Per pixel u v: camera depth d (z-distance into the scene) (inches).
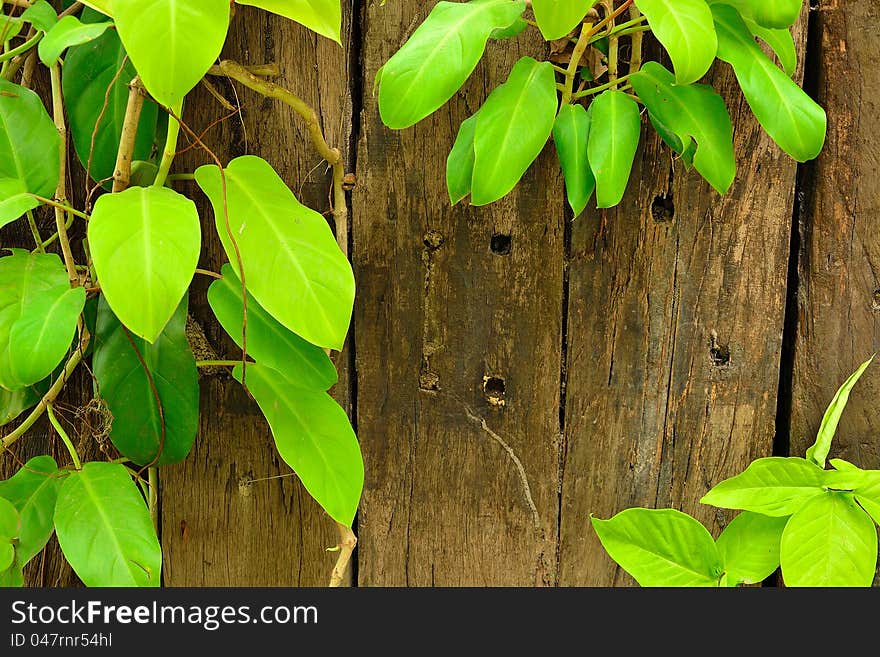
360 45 75.8
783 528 75.2
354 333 77.6
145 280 66.2
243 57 75.9
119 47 73.2
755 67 70.5
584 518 78.7
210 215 76.9
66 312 69.7
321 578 79.7
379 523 79.2
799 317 77.2
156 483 78.7
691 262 76.6
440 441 78.3
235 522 79.3
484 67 75.3
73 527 70.3
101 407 75.7
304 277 69.5
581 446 78.1
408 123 69.3
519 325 77.2
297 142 76.3
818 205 76.4
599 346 77.3
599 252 76.6
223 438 78.7
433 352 77.6
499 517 78.8
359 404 78.2
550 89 71.4
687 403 77.7
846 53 75.3
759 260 76.5
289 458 71.7
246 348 71.6
